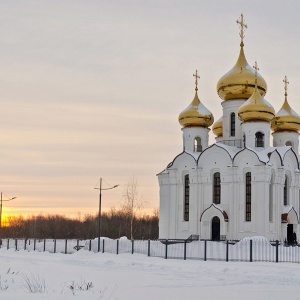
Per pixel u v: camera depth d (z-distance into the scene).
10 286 22.39
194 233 66.75
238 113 67.38
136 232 122.94
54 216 165.12
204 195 67.12
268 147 66.00
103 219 140.75
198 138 74.12
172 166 70.31
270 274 30.47
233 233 63.59
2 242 84.50
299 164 70.12
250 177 63.75
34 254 57.00
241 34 72.12
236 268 35.03
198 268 35.53
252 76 70.00
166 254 48.28
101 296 19.09
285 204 67.31
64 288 21.81
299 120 73.88
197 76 75.56
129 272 32.12
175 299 18.80
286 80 75.44
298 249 50.50
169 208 69.81
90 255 52.78
